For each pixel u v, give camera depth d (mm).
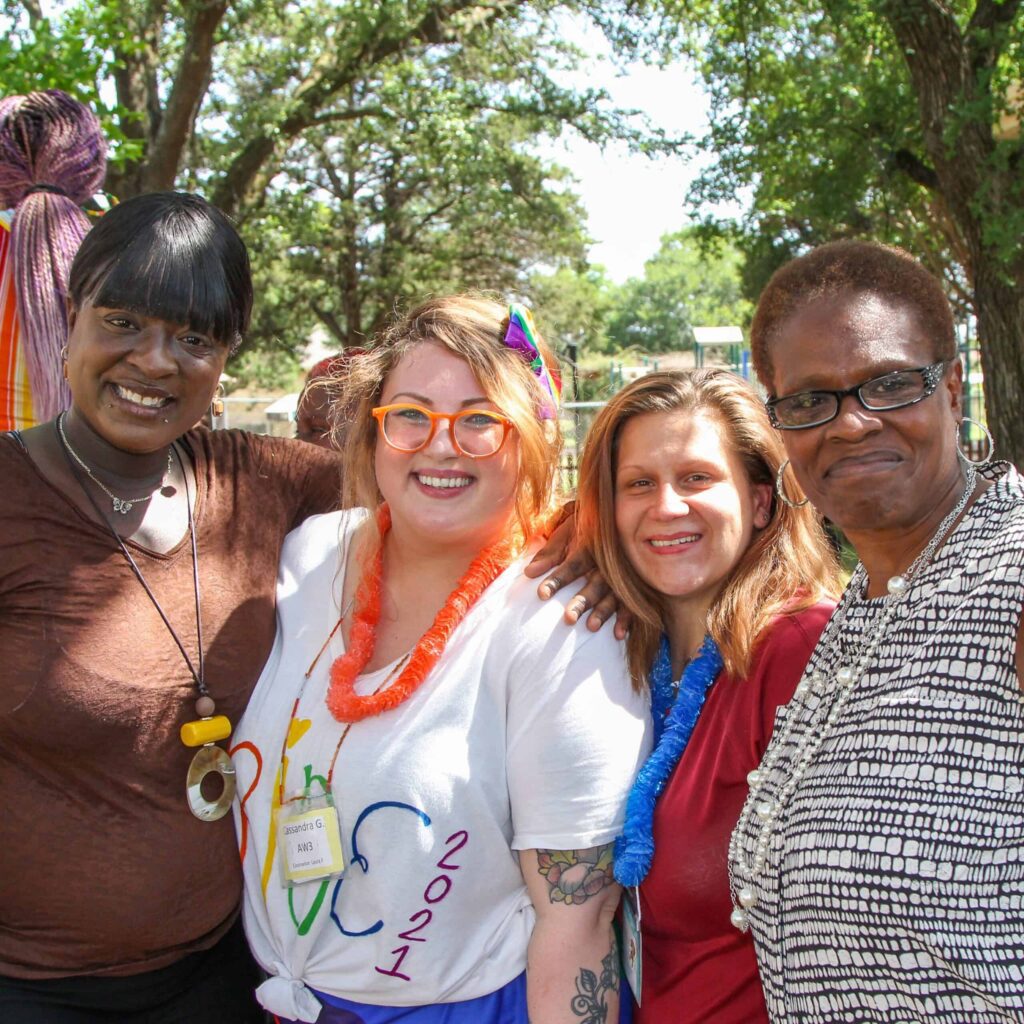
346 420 2354
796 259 1687
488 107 16656
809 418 1595
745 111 13797
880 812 1468
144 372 2002
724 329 19641
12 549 1988
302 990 2029
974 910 1379
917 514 1584
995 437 9422
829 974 1534
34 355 2615
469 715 1993
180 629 2094
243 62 15109
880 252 1618
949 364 1590
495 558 2135
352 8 13648
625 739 1981
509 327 2166
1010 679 1401
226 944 2246
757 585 2033
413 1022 1979
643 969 1979
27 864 1996
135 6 12570
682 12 13852
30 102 2693
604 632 2057
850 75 11883
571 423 2658
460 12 14969
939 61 9188
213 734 2064
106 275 1997
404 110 14711
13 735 1974
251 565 2250
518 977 2004
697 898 1869
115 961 2055
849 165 12875
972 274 10031
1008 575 1431
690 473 2064
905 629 1542
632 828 1932
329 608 2217
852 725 1557
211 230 2094
